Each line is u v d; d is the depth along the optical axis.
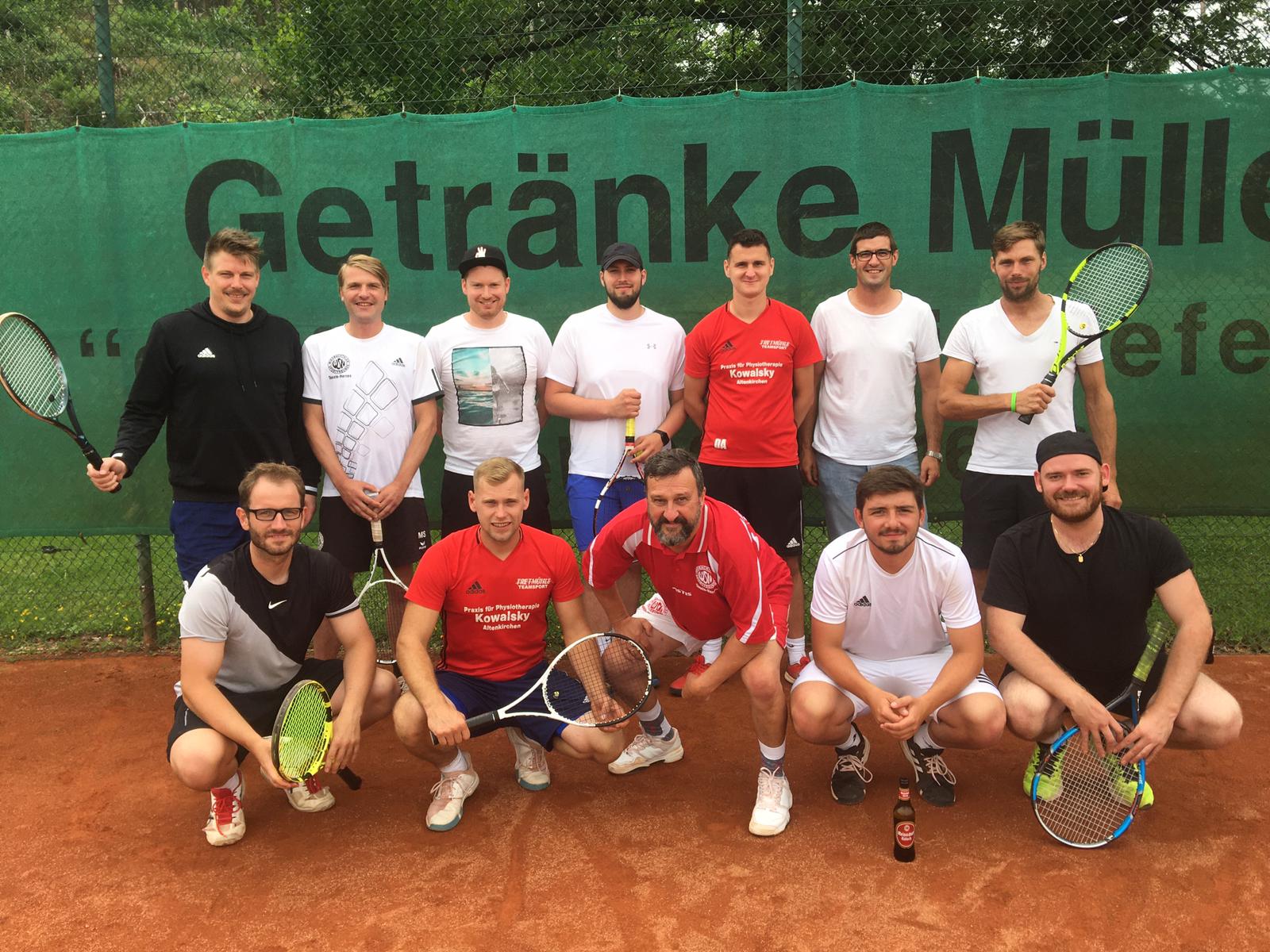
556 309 4.98
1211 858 2.94
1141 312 4.71
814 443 4.46
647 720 3.58
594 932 2.65
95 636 5.21
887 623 3.27
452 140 4.90
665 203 4.86
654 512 3.03
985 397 3.95
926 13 5.82
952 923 2.65
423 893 2.85
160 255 4.98
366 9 5.94
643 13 6.24
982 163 4.70
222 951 2.62
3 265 5.01
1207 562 5.67
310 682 3.01
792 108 4.75
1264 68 4.52
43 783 3.61
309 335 5.03
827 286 4.84
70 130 4.93
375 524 3.93
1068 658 3.24
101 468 3.68
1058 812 3.05
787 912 2.71
